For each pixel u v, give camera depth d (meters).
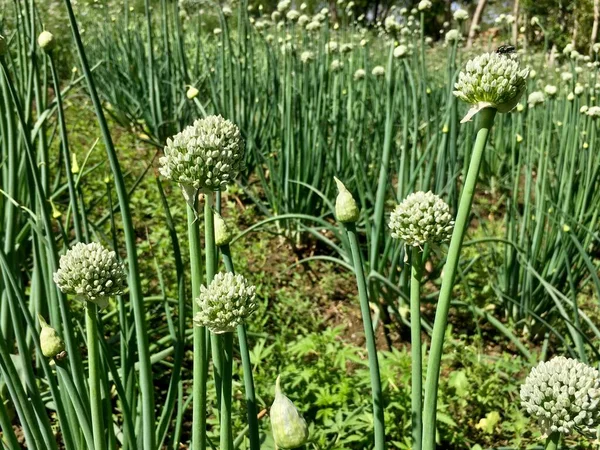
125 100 1.97
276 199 1.39
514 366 0.90
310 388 0.78
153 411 0.50
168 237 1.25
